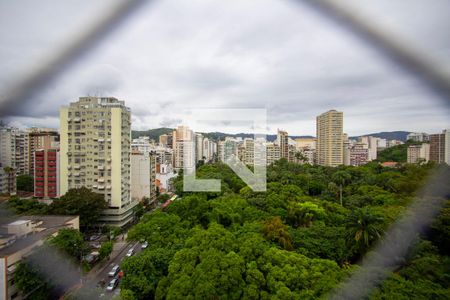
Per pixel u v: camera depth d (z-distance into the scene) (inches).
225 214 1141.1
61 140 1886.1
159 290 713.0
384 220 932.0
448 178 1147.3
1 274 861.2
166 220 1090.1
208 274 659.4
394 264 827.4
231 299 636.7
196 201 1285.7
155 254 838.5
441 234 975.0
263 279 657.0
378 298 594.2
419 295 613.9
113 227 1812.3
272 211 1246.9
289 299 587.2
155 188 2851.9
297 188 1710.1
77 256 1147.3
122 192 1937.7
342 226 1083.9
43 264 942.4
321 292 603.8
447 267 771.4
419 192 1214.3
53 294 1016.9
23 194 2329.0
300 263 690.8
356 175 2295.8
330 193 1884.8
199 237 829.2
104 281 1199.6
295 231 986.1
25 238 1016.9
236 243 796.6
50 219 1353.3
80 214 1640.0
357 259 933.8
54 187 2119.8
